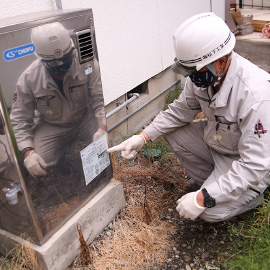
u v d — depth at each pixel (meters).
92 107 2.05
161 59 4.00
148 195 2.69
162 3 3.82
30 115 1.68
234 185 1.94
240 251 2.02
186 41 1.84
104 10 2.90
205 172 2.60
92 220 2.21
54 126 1.82
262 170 1.89
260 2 10.11
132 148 2.39
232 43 1.89
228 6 7.33
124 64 3.29
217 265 2.04
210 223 2.37
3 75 1.51
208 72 1.90
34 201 1.79
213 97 2.01
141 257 2.12
